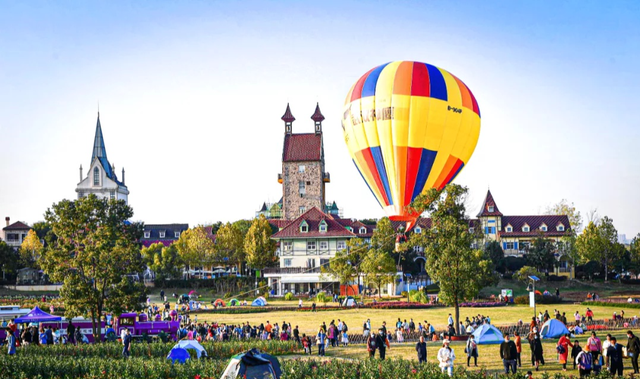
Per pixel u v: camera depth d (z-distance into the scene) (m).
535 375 37.00
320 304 94.94
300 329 67.19
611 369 33.97
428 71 71.69
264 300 95.12
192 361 38.56
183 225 193.50
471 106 72.44
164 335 56.16
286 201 152.38
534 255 132.75
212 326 61.03
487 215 154.88
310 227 121.00
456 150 71.44
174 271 130.12
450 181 72.75
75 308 55.94
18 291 119.94
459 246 58.69
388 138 70.25
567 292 114.75
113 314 58.66
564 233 150.38
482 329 49.16
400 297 101.75
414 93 69.81
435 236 60.31
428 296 97.06
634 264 135.50
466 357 44.62
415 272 132.38
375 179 73.25
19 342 48.81
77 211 59.09
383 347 41.91
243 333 59.16
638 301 92.44
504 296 94.56
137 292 58.16
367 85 73.00
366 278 99.00
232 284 123.62
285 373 32.12
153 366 37.22
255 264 123.94
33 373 36.62
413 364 34.81
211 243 134.00
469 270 57.62
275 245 127.94
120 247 59.84
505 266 133.25
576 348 38.47
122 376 35.66
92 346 47.41
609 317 74.38
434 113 69.44
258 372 31.22
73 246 58.72
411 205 65.44
